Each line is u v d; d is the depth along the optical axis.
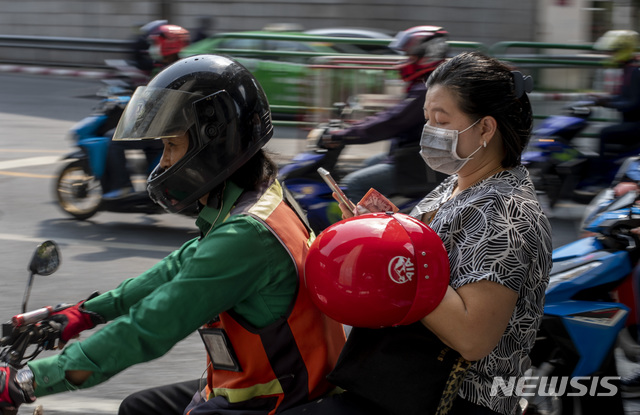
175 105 1.96
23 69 17.88
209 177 1.98
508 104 1.87
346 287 1.68
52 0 19.39
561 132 6.88
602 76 8.64
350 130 5.55
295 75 8.94
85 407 3.41
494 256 1.77
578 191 7.00
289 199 2.13
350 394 1.88
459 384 1.79
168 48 6.76
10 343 2.01
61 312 2.10
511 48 8.93
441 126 1.90
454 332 1.72
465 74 1.86
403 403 1.77
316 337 1.98
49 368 1.84
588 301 3.05
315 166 5.66
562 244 6.28
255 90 2.05
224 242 1.89
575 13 14.35
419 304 1.68
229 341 1.97
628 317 3.24
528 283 1.82
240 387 1.98
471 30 16.50
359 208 2.17
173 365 3.88
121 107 6.61
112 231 6.61
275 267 1.92
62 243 6.18
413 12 16.58
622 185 3.50
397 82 7.07
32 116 12.62
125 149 6.48
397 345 1.77
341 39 9.13
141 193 6.53
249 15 17.55
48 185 8.22
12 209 7.24
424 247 1.69
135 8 18.52
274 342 1.94
